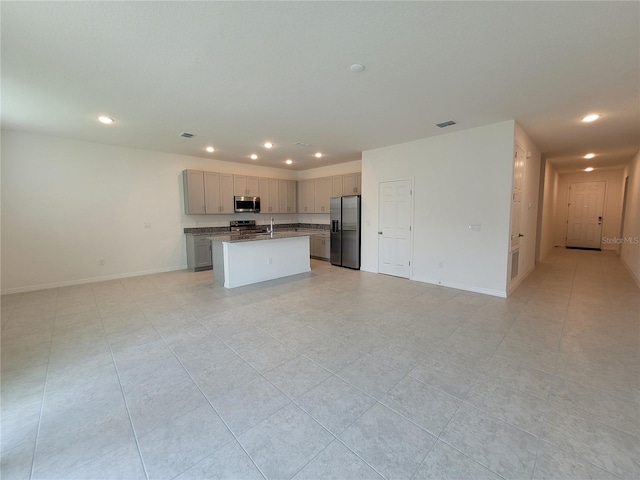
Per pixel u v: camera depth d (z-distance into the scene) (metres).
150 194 5.90
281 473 1.42
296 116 3.76
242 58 2.36
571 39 2.09
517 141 4.15
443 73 2.62
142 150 5.75
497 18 1.87
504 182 4.07
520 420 1.77
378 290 4.64
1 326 3.24
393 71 2.58
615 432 1.66
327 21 1.90
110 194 5.40
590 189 8.98
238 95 3.09
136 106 3.38
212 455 1.53
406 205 5.28
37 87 2.84
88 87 2.85
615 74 2.62
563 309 3.69
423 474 1.41
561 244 9.55
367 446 1.59
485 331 3.04
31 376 2.28
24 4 1.70
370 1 1.71
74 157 4.99
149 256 5.94
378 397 2.00
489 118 3.86
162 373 2.32
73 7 1.74
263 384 2.17
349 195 6.61
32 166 4.62
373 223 5.91
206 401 1.98
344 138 4.87
